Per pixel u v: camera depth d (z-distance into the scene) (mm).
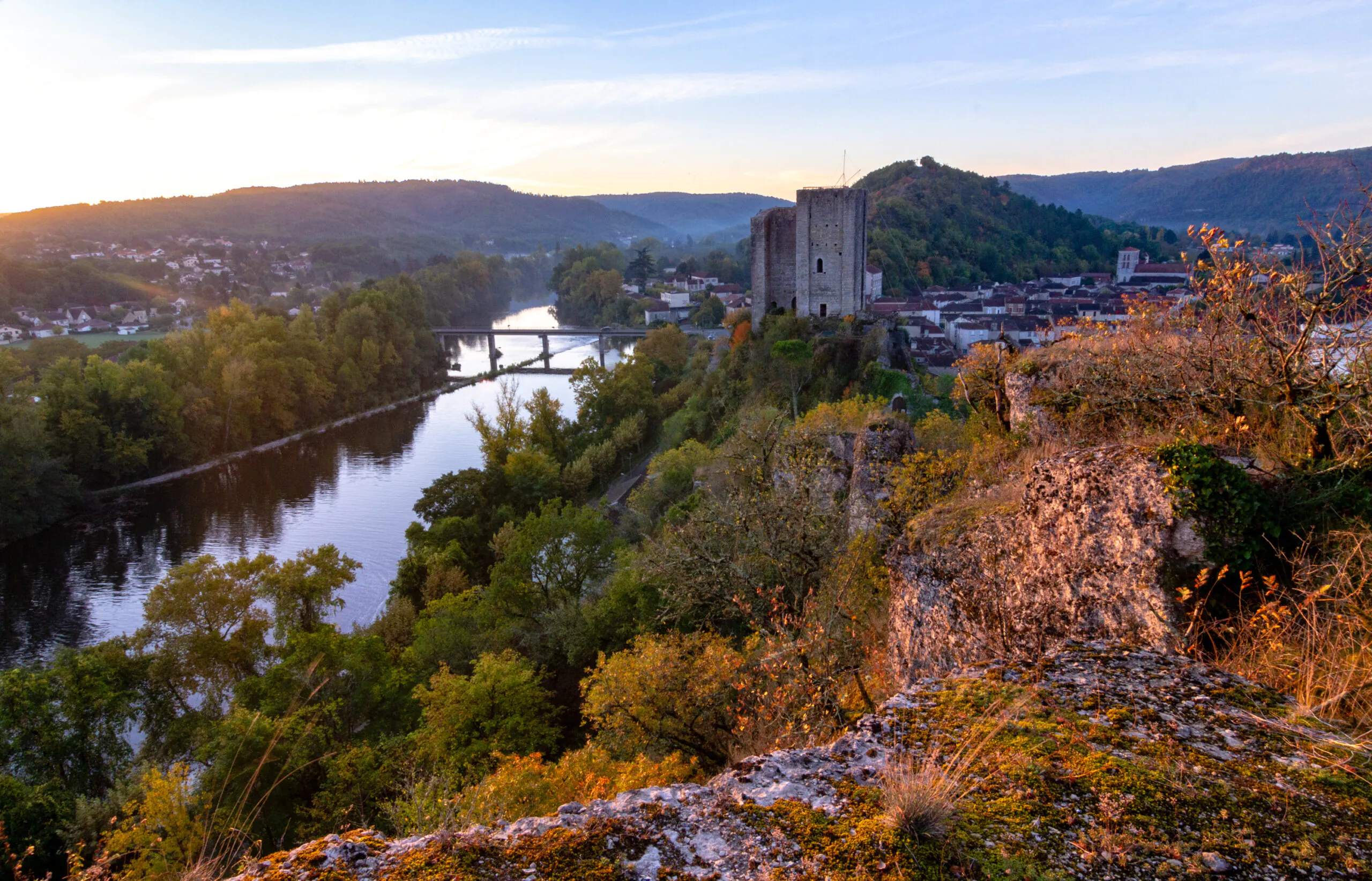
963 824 3281
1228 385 8094
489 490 56375
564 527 35656
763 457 19656
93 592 51094
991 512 8961
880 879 2957
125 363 90250
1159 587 6141
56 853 21219
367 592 50469
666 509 44750
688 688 14414
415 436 92312
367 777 21719
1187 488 6215
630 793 3744
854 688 10250
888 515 13398
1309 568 5609
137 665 32750
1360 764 3637
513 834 3438
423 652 30781
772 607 12172
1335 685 4488
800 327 58344
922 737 4062
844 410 26375
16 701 27922
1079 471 7258
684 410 68250
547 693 24547
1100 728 4012
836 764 3900
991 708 4297
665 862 3176
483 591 38781
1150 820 3264
